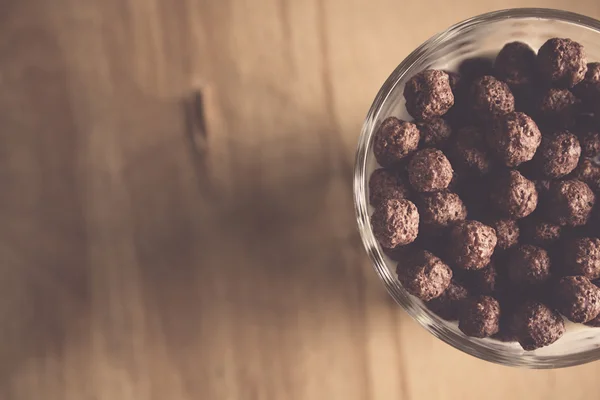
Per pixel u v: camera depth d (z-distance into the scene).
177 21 0.37
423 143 0.31
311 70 0.36
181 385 0.36
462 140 0.31
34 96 0.37
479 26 0.32
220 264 0.36
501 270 0.31
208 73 0.37
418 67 0.32
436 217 0.30
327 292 0.36
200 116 0.37
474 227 0.30
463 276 0.31
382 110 0.32
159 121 0.37
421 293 0.30
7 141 0.37
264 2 0.37
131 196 0.37
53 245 0.37
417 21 0.37
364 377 0.36
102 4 0.37
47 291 0.37
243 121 0.36
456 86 0.31
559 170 0.31
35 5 0.37
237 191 0.36
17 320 0.37
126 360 0.36
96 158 0.37
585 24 0.32
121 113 0.37
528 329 0.30
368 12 0.37
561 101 0.31
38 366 0.37
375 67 0.36
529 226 0.31
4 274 0.37
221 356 0.36
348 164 0.36
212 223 0.36
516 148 0.30
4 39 0.37
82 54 0.37
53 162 0.37
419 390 0.36
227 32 0.37
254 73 0.37
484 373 0.36
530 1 0.37
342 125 0.36
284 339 0.36
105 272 0.37
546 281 0.31
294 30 0.37
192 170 0.37
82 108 0.37
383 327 0.36
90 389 0.37
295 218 0.36
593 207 0.31
